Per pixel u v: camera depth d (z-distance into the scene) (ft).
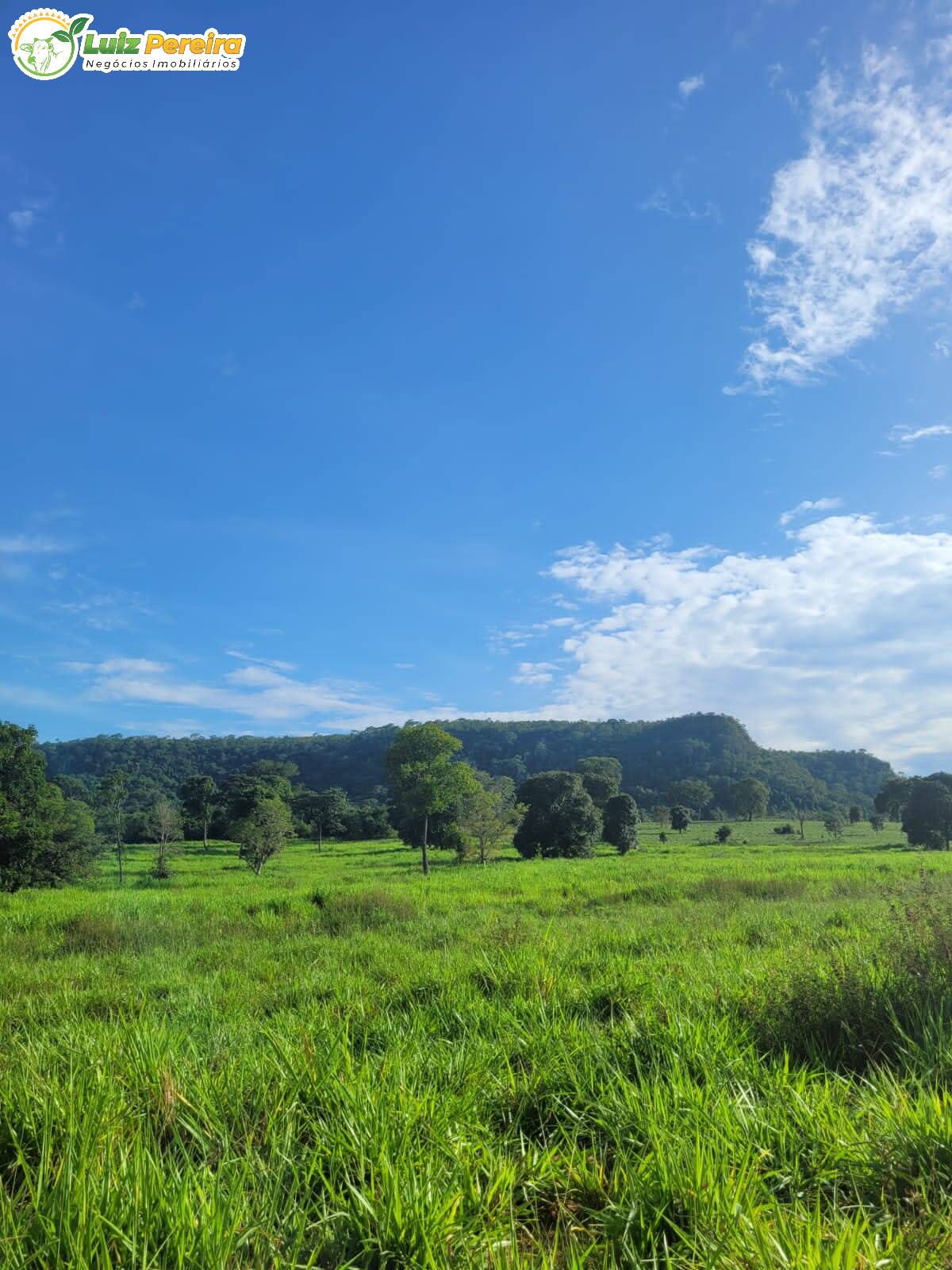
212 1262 7.93
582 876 86.43
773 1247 8.02
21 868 106.63
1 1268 8.02
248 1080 13.47
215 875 123.95
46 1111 11.52
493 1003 20.74
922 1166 9.74
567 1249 8.63
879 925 33.42
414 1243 8.50
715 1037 15.38
